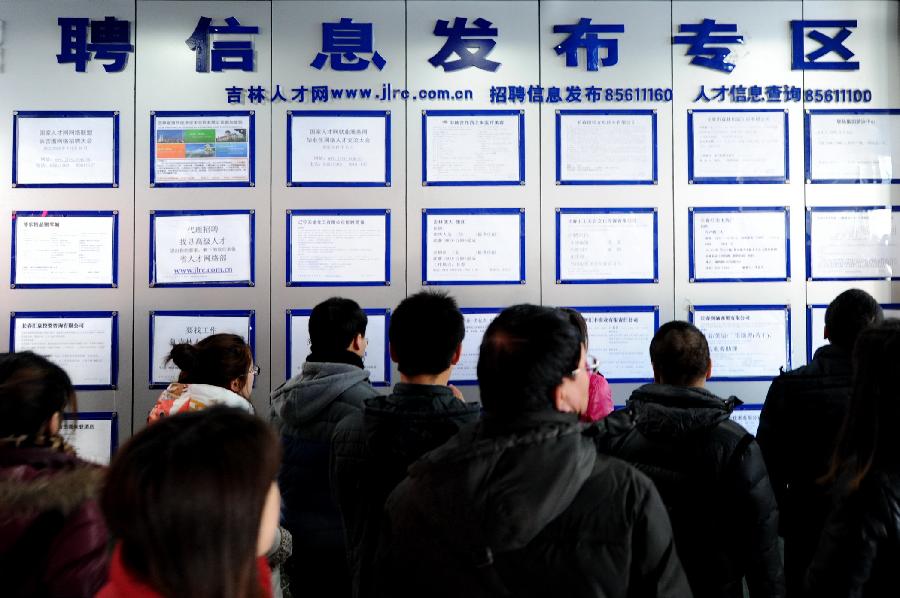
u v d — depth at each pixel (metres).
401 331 1.28
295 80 2.51
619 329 2.53
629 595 0.88
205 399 1.59
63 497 0.89
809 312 2.53
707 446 1.27
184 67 2.51
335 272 2.51
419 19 2.53
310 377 1.61
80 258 2.49
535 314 0.94
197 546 0.64
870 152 2.55
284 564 1.63
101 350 2.48
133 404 2.47
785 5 2.55
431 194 2.52
